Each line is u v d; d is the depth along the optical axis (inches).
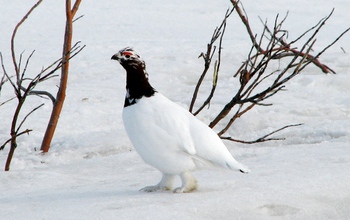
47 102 579.8
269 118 500.7
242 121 495.5
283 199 258.1
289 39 974.4
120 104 577.0
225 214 243.6
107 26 1131.9
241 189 271.9
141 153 278.7
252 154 386.9
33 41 935.0
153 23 1190.9
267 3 1530.5
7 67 739.4
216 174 317.1
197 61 769.6
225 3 1541.6
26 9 1359.5
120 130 470.6
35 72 722.8
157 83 666.8
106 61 772.6
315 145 393.4
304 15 1341.0
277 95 589.6
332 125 459.5
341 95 591.5
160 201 257.6
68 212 245.8
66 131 486.9
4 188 336.5
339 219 248.1
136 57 276.5
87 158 421.1
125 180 336.5
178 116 275.0
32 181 349.7
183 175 276.1
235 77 695.7
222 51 821.2
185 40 954.1
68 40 434.6
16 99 593.0
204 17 1299.2
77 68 734.5
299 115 515.2
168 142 269.0
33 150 447.5
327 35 1035.3
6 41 931.3
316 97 582.9
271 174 302.0
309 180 281.1
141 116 272.8
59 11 1347.2
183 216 236.5
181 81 685.9
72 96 603.5
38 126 501.4
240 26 1155.3
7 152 444.5
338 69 727.1
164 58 791.1
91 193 292.8
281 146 407.2
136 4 1504.7
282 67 739.4
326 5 1512.1
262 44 896.3
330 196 263.3
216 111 532.7
